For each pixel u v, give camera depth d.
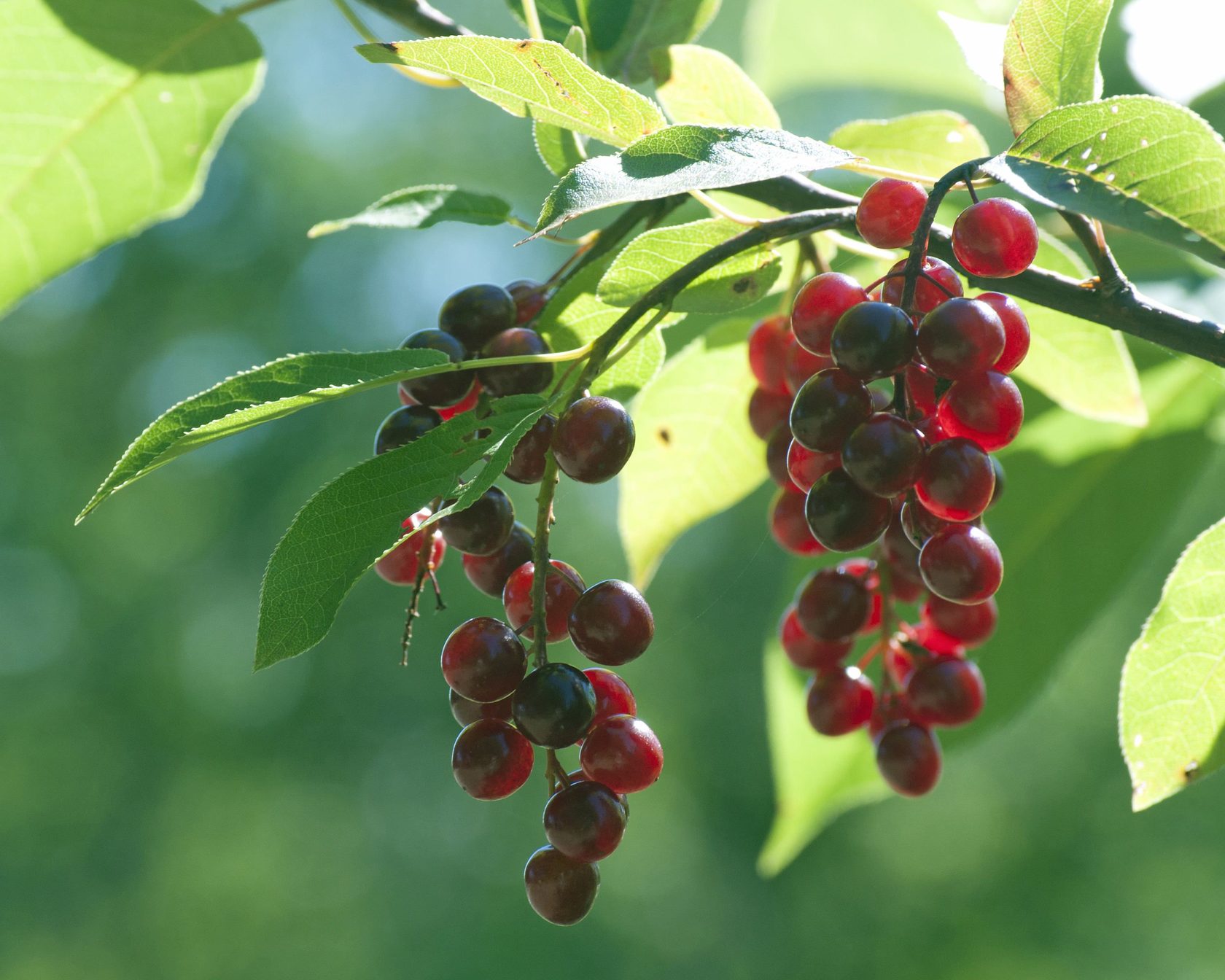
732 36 2.73
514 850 3.23
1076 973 2.97
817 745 0.56
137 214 0.53
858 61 0.71
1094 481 0.56
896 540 0.47
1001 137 1.09
